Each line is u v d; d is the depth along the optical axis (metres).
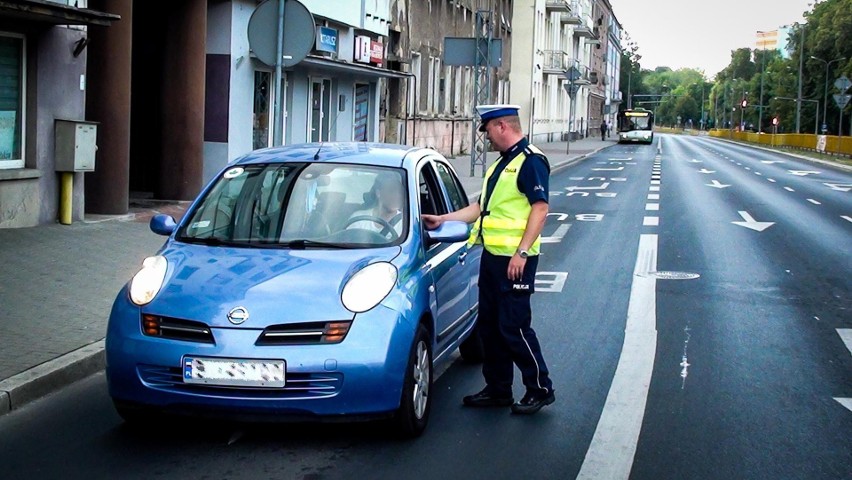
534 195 6.59
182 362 5.72
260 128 21.91
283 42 10.95
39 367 7.16
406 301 6.07
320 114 25.92
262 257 6.33
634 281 12.68
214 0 19.86
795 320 10.34
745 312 10.72
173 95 18.20
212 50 20.06
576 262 14.36
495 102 58.50
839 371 8.20
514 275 6.65
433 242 6.84
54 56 14.07
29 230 13.43
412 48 37.84
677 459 5.88
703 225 19.70
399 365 5.87
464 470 5.59
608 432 6.39
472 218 7.23
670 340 9.25
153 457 5.73
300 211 6.81
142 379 5.81
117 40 15.48
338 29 26.61
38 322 8.53
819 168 49.22
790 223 20.42
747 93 172.50
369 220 6.72
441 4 42.16
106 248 12.56
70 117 14.47
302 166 7.19
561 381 7.69
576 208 23.25
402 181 7.04
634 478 5.53
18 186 13.49
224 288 5.96
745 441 6.27
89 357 7.56
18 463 5.61
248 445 5.96
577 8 90.56
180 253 6.47
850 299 11.66
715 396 7.34
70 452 5.81
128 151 15.80
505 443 6.11
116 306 6.11
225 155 20.16
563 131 88.06
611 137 120.38
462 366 8.20
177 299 5.91
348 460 5.72
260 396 5.70
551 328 9.72
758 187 32.31
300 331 5.75
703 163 51.62
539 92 72.25
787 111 124.38
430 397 6.45
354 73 27.31
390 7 33.22
